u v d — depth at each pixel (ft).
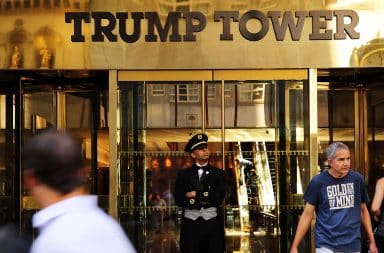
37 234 8.14
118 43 25.45
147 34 25.44
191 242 23.47
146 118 26.02
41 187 8.26
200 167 23.81
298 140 25.90
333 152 18.24
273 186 26.30
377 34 25.41
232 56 25.50
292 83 25.76
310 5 25.44
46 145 8.32
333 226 18.21
